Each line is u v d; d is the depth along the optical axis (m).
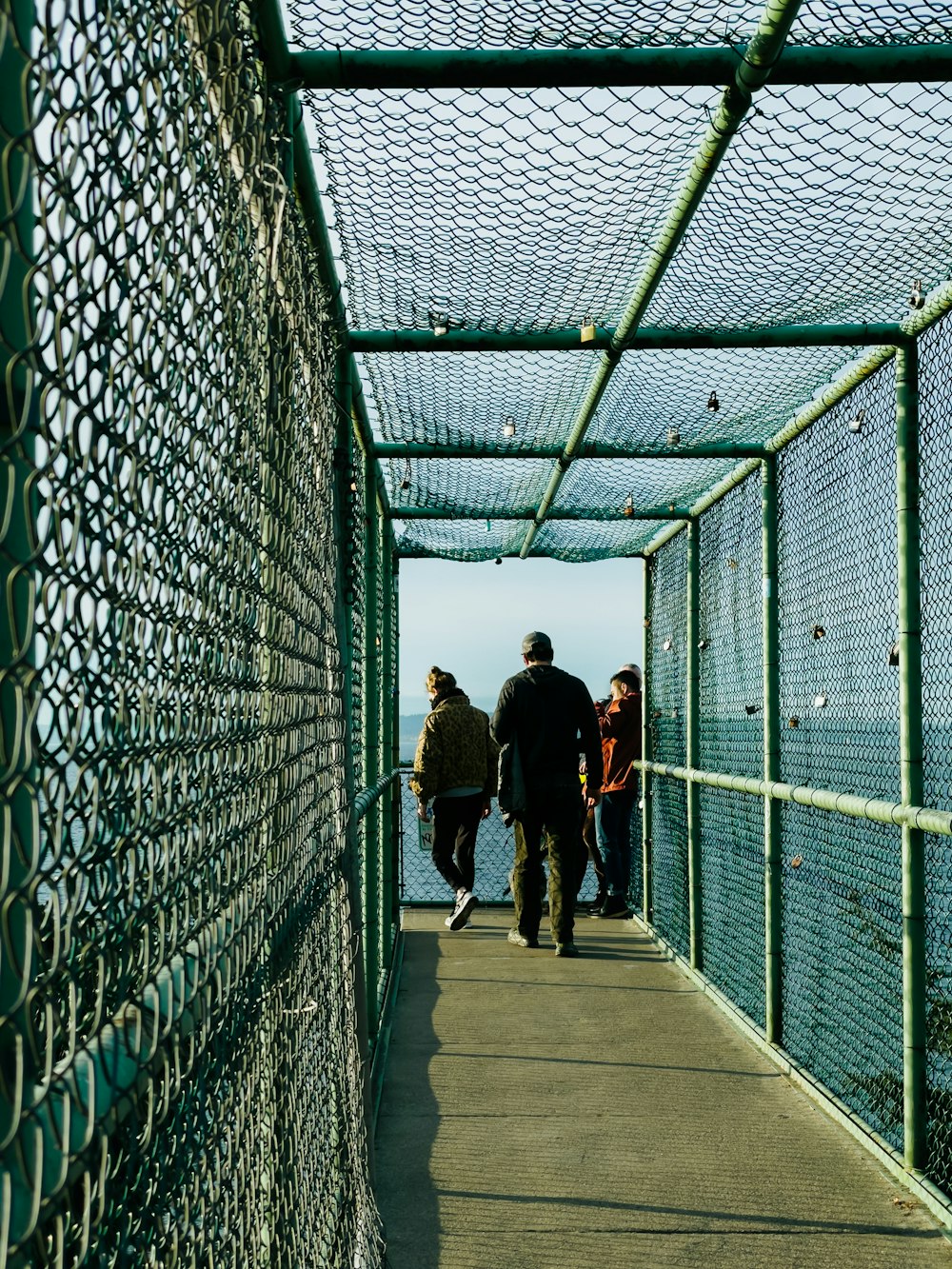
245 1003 1.40
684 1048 4.88
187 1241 1.09
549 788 6.82
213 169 1.23
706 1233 3.14
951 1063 3.34
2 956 0.75
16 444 0.67
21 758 0.68
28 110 0.67
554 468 5.36
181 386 1.06
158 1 0.98
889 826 3.61
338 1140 2.52
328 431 2.70
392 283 3.19
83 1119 0.80
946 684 3.29
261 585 1.58
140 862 0.93
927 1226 3.17
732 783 5.27
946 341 3.28
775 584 4.87
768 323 3.54
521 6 2.05
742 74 2.17
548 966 6.52
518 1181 3.49
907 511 3.48
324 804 2.45
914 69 2.23
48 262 0.71
